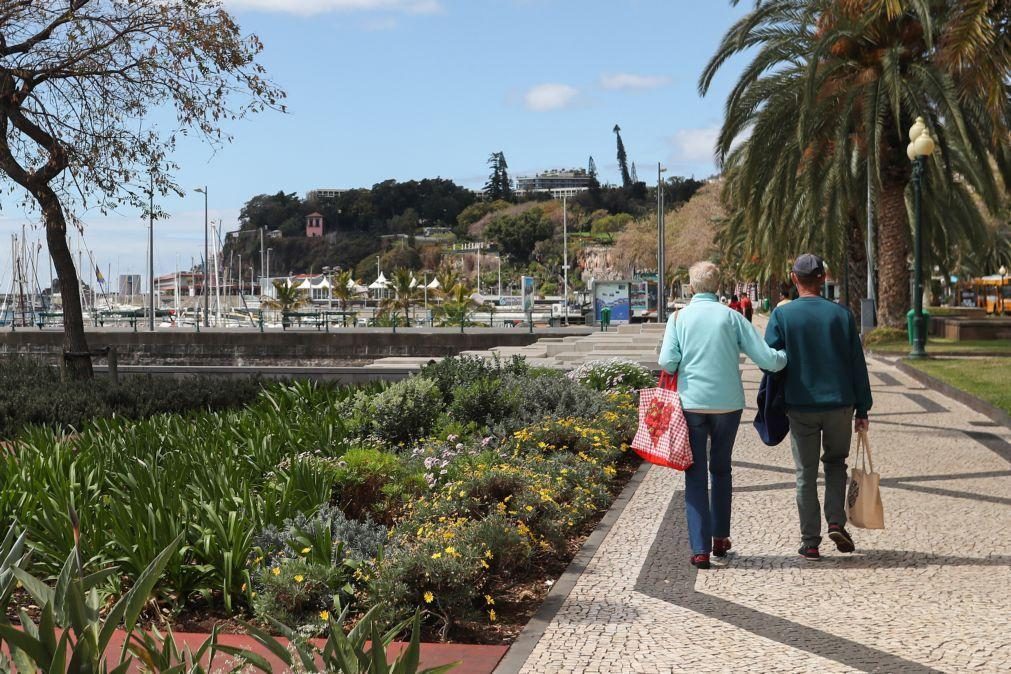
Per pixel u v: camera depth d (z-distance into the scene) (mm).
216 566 5141
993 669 4059
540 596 5406
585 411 10547
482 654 4312
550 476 7504
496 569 5535
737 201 28453
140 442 8000
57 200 14594
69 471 6742
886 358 24094
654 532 6844
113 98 14938
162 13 14500
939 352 23984
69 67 14445
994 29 14570
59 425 10070
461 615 4871
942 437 11141
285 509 5918
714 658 4250
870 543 6355
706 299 6105
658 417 5910
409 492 6777
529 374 13141
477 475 6727
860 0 16719
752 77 25531
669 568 5855
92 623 2463
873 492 5980
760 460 9695
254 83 14977
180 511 5609
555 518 6590
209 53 14516
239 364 43750
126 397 12570
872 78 25172
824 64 25547
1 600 2727
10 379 13781
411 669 2682
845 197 26500
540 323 58750
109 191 15125
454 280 70438
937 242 31016
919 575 5562
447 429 9320
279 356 43500
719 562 5973
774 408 6141
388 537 5605
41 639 2369
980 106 23750
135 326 50125
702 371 5930
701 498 5902
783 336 6086
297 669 2830
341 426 9156
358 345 42688
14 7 13586
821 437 6129
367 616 2822
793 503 7629
